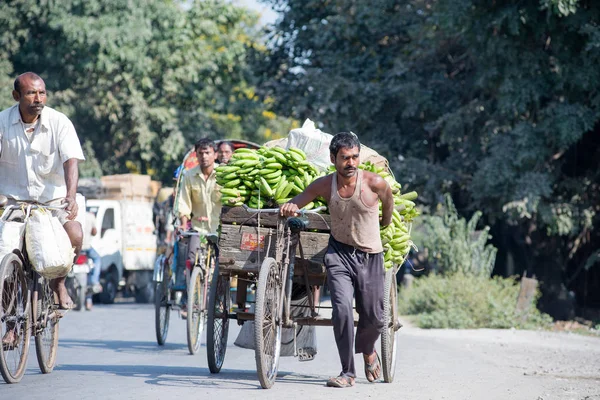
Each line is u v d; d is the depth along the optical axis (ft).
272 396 36.91
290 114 151.74
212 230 60.49
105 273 129.18
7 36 173.68
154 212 105.70
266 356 39.32
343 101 137.69
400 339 73.61
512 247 141.79
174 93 186.70
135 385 39.91
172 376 43.62
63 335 69.67
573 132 110.42
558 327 102.12
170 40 179.52
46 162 41.70
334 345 66.03
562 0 102.89
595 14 109.29
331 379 40.86
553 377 51.72
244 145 71.05
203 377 43.37
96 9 169.17
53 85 177.37
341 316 39.47
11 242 39.47
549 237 132.46
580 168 126.62
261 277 38.37
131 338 68.64
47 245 40.19
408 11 144.87
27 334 40.73
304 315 45.14
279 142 47.24
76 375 43.60
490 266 110.83
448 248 110.32
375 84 137.18
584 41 111.96
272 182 42.65
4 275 37.47
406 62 141.90
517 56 113.91
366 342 42.16
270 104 159.12
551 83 115.03
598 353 72.23
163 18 175.94
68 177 41.01
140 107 177.17
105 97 177.78
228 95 196.03
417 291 106.52
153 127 184.24
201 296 58.54
